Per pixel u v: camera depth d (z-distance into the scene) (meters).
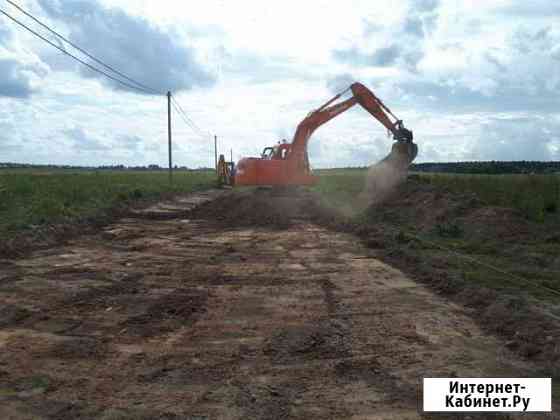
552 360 6.77
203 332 8.12
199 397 5.86
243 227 22.20
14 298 10.03
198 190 49.91
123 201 29.67
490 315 8.69
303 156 36.31
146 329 8.27
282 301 9.92
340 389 6.09
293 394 5.95
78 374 6.49
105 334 8.03
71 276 12.07
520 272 11.60
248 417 5.40
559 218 17.78
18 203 23.89
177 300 9.96
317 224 22.91
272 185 36.38
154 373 6.52
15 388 6.07
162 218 25.59
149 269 13.00
